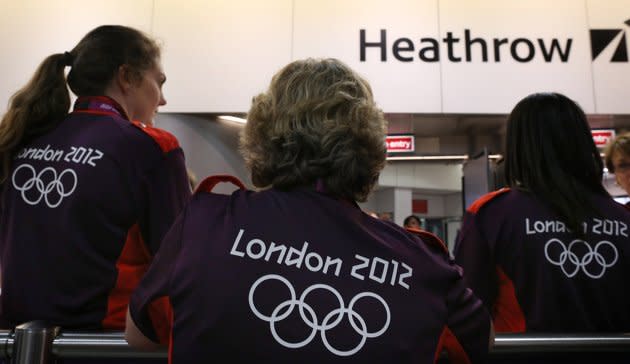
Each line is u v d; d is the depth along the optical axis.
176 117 4.45
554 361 0.82
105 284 0.83
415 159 5.38
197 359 0.52
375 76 4.43
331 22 4.49
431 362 0.54
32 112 0.92
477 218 1.02
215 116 4.54
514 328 0.97
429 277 0.59
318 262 0.56
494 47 4.45
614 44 4.43
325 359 0.51
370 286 0.56
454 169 7.01
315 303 0.54
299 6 4.51
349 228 0.60
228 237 0.58
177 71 4.41
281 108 0.67
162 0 4.47
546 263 0.93
